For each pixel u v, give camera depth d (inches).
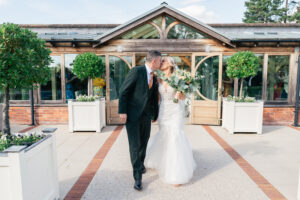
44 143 80.6
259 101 211.0
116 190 101.5
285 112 253.4
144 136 107.7
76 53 254.2
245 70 196.9
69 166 130.6
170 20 247.1
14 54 78.2
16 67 79.0
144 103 100.2
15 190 66.9
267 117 254.1
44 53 91.3
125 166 130.3
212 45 247.6
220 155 149.2
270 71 256.1
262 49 249.1
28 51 80.3
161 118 114.3
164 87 112.9
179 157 106.0
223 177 115.2
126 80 99.0
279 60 253.8
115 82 257.4
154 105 112.3
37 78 90.1
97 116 213.3
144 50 251.3
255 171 123.1
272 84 257.9
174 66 113.4
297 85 243.0
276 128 236.4
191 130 225.3
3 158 65.4
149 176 116.2
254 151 157.9
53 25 323.3
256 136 201.3
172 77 106.0
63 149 163.3
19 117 255.3
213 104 249.0
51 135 86.7
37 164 76.7
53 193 88.6
